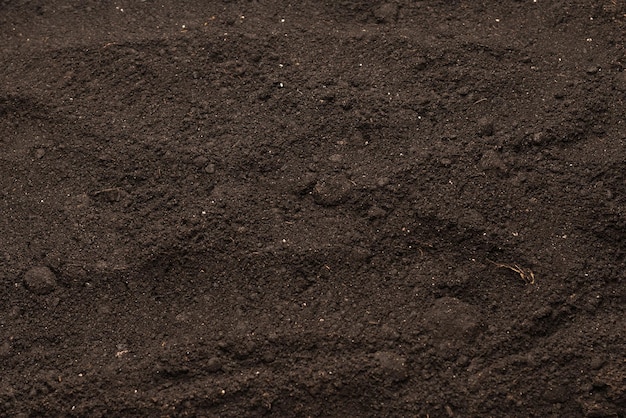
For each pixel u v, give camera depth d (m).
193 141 0.79
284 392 0.71
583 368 0.71
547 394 0.71
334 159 0.78
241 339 0.73
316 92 0.80
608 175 0.76
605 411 0.70
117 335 0.74
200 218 0.76
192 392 0.71
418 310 0.73
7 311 0.75
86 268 0.75
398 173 0.77
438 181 0.76
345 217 0.76
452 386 0.71
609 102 0.79
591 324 0.72
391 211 0.76
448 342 0.72
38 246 0.76
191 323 0.73
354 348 0.72
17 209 0.78
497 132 0.78
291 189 0.77
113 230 0.76
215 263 0.75
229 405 0.71
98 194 0.78
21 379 0.73
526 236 0.75
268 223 0.76
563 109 0.79
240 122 0.80
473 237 0.75
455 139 0.78
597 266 0.74
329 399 0.71
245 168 0.78
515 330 0.72
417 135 0.78
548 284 0.73
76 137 0.80
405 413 0.71
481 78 0.80
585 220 0.75
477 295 0.74
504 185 0.76
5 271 0.76
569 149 0.77
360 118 0.79
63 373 0.73
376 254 0.75
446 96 0.80
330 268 0.75
